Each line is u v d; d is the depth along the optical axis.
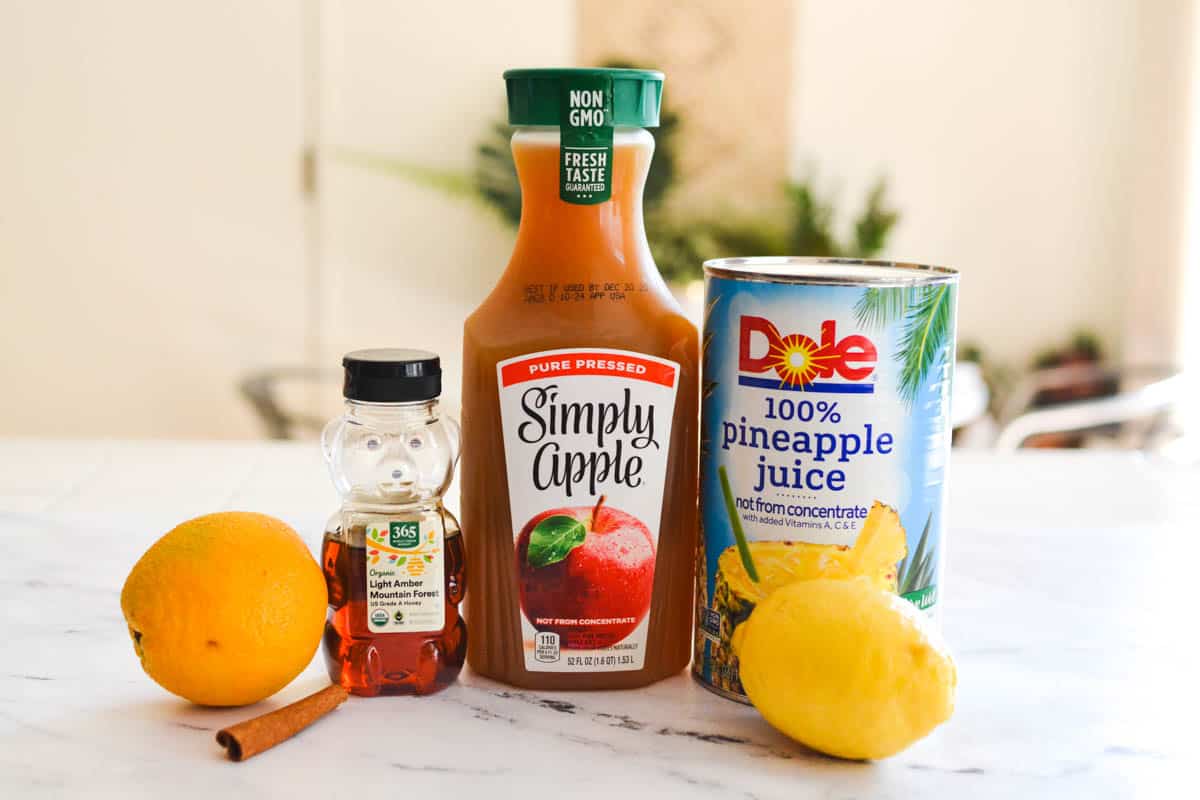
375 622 0.69
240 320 2.97
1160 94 3.09
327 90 2.89
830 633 0.61
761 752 0.65
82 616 0.80
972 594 0.87
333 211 2.95
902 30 3.06
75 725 0.66
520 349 0.68
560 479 0.69
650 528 0.70
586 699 0.70
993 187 3.15
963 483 1.15
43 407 2.95
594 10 2.97
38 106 2.81
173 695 0.70
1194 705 0.71
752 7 3.03
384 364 0.66
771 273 0.67
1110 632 0.81
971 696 0.72
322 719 0.67
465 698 0.70
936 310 0.66
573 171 0.67
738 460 0.68
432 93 2.93
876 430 0.66
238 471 1.13
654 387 0.69
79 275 2.89
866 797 0.61
